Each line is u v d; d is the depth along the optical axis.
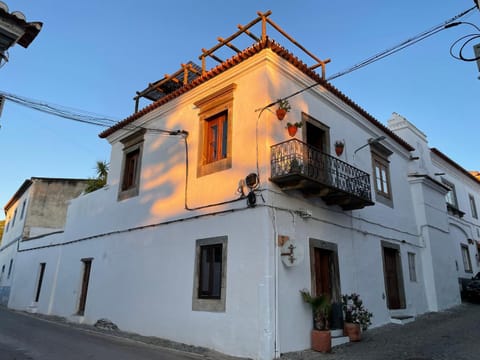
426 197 14.01
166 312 8.88
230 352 7.20
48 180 20.91
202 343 7.80
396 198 12.68
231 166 8.51
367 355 6.85
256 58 8.54
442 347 7.19
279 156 7.81
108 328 10.22
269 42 8.20
